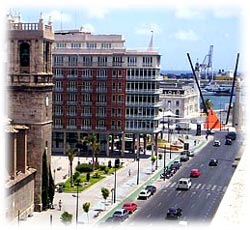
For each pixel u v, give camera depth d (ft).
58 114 547.90
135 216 296.30
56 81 545.85
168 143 634.02
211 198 357.41
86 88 541.34
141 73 528.22
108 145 548.31
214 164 509.76
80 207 315.78
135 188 385.29
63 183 383.04
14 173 260.42
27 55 306.55
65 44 578.66
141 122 533.96
